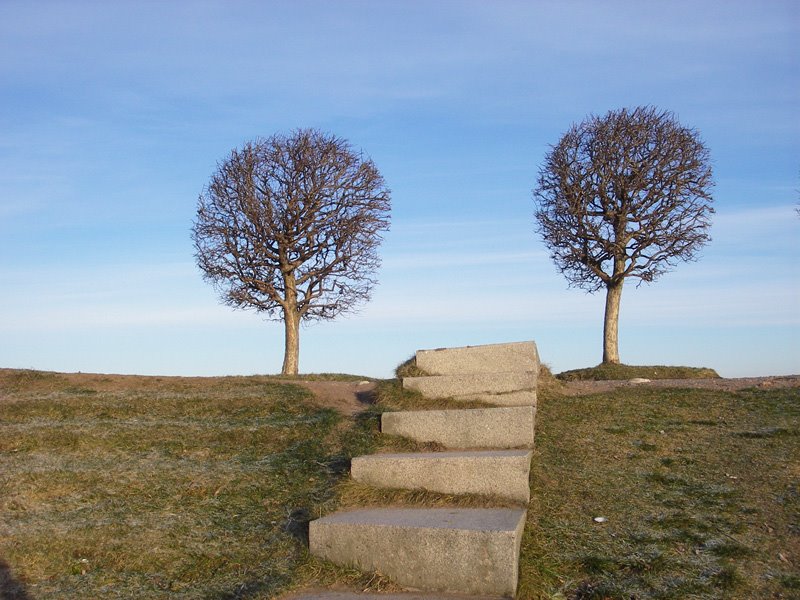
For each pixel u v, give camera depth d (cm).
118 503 790
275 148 1877
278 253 1884
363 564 627
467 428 875
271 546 687
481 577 581
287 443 952
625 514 690
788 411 966
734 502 698
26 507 779
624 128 1780
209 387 1251
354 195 1917
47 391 1220
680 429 927
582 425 965
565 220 1834
